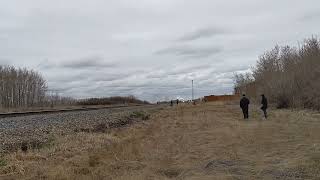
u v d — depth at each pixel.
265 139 19.02
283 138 18.94
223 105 71.31
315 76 45.28
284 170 11.81
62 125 28.05
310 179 10.67
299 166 12.06
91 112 48.88
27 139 20.03
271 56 64.81
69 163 14.84
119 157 16.30
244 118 35.25
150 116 49.44
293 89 46.41
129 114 45.72
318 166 11.88
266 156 14.44
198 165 14.00
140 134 25.81
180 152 17.23
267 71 63.22
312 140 17.52
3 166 13.86
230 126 27.89
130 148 18.45
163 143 20.70
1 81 103.62
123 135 25.58
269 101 54.81
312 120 28.17
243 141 18.92
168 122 36.84
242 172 12.12
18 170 13.41
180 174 12.91
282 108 46.03
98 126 30.12
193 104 90.12
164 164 14.76
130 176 12.78
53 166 14.12
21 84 108.94
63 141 19.98
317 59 47.69
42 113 47.16
